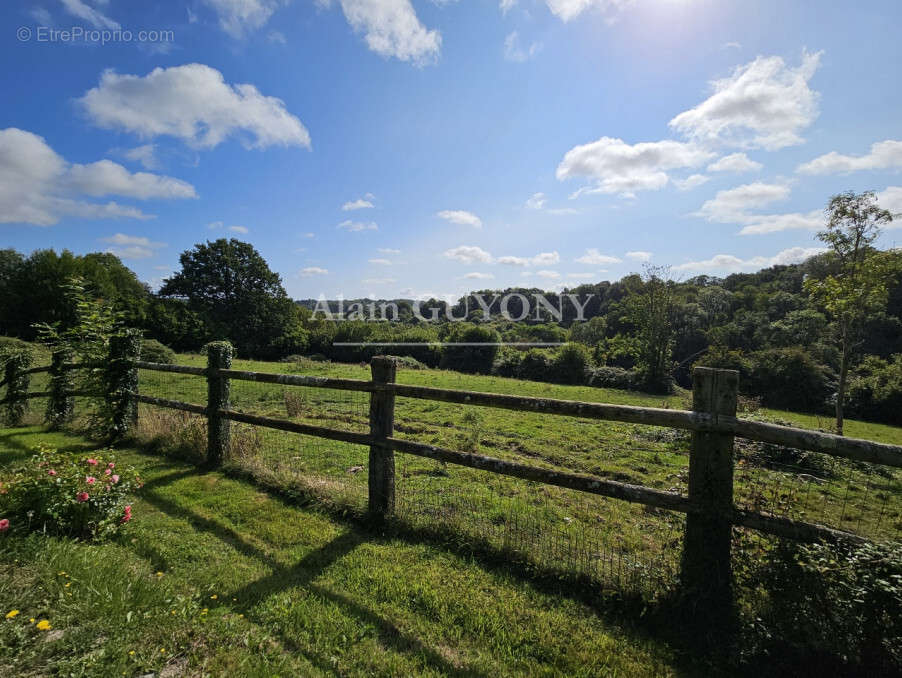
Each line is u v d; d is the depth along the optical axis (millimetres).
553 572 2496
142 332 5613
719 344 25953
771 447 4672
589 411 2361
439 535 2924
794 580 1894
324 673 1729
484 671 1795
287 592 2281
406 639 1970
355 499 3352
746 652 1848
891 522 3545
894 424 18531
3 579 1951
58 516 2561
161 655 1633
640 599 2232
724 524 2064
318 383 3471
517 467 2523
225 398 4445
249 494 3664
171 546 2705
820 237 11133
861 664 1699
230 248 38500
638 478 5875
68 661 1507
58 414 5973
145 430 5238
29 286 33312
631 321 28750
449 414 10289
